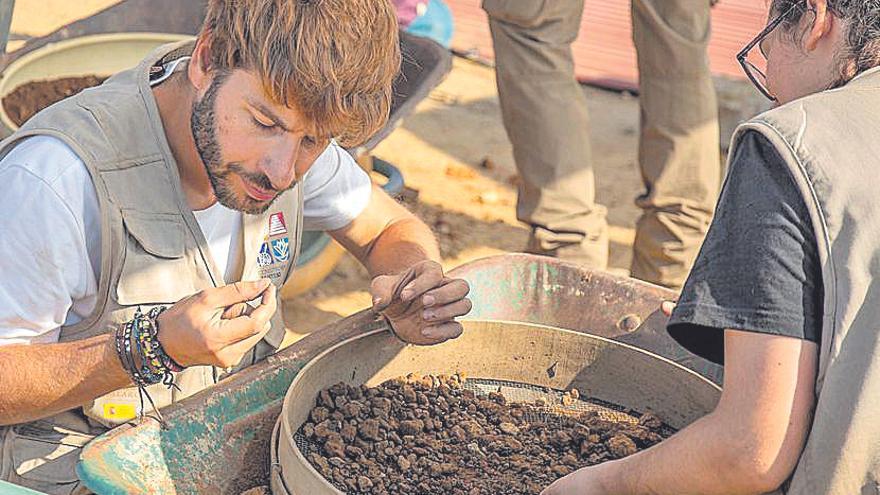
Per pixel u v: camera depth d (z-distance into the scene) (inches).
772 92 65.7
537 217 145.4
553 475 78.0
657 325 93.3
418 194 193.9
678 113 141.7
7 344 73.5
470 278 94.3
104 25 175.8
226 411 77.0
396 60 71.1
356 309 162.1
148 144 76.0
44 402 72.3
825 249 56.3
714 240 59.0
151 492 70.6
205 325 69.2
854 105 58.9
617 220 193.5
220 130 70.4
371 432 79.4
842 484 58.3
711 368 91.4
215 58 69.7
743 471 58.5
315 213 94.0
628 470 64.3
